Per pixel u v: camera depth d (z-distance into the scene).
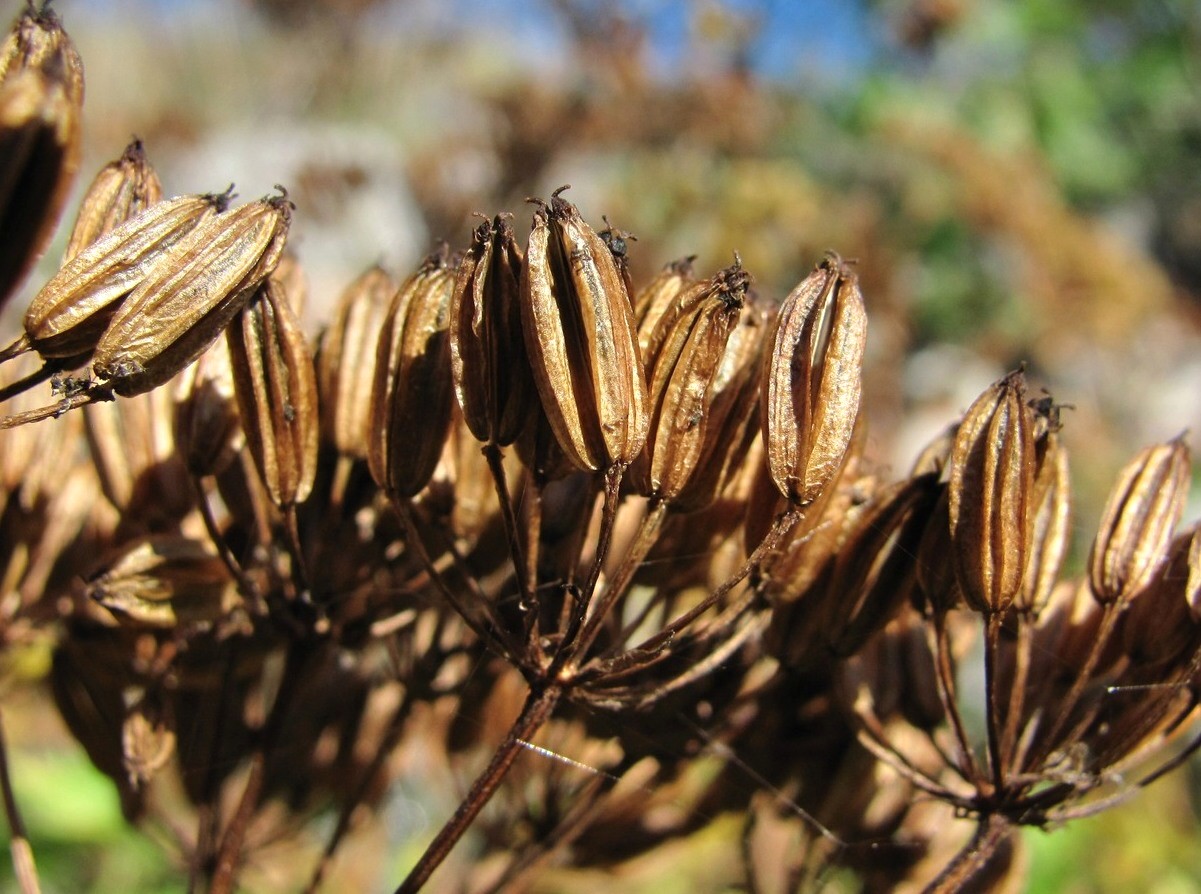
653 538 0.05
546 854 0.07
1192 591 0.06
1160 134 0.26
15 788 0.10
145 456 0.06
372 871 0.09
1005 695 0.06
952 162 0.22
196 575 0.06
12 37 0.05
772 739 0.06
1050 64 0.26
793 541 0.06
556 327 0.05
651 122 0.18
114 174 0.05
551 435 0.05
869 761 0.06
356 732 0.07
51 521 0.07
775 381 0.05
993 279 0.22
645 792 0.07
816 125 0.23
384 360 0.05
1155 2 0.26
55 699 0.07
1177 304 0.23
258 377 0.05
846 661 0.06
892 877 0.07
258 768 0.06
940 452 0.06
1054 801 0.06
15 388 0.05
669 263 0.06
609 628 0.06
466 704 0.07
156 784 0.07
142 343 0.05
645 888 0.08
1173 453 0.06
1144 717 0.06
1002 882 0.07
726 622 0.06
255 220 0.05
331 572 0.06
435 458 0.05
